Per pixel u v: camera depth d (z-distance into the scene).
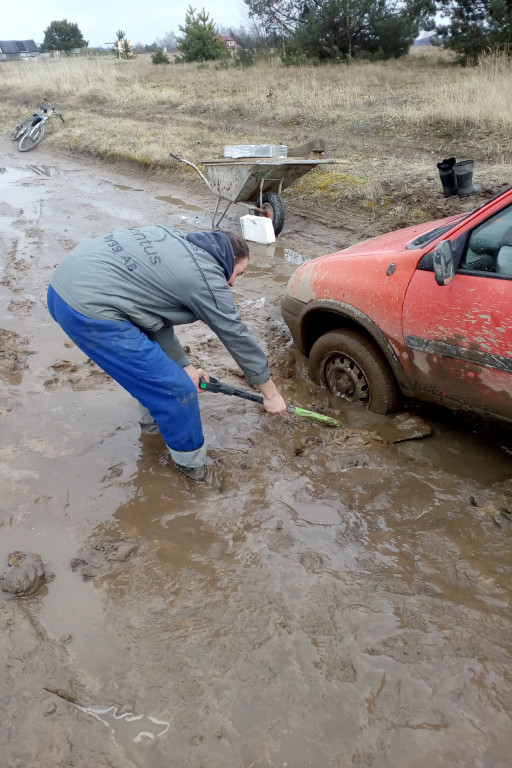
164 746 2.02
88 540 2.92
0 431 3.78
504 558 2.76
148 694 2.19
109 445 3.65
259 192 7.66
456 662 2.26
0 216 8.71
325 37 19.55
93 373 4.48
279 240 7.66
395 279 3.43
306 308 4.04
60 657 2.33
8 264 6.71
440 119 10.71
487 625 2.42
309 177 9.16
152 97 17.28
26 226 8.15
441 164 4.01
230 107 14.78
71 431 3.78
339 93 14.27
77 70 23.77
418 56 20.03
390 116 11.62
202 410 4.00
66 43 47.53
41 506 3.15
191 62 24.25
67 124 16.20
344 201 8.27
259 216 7.64
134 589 2.64
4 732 2.06
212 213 8.97
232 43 29.36
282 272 6.62
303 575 2.68
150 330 2.95
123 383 2.94
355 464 3.41
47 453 3.57
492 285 2.98
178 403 2.97
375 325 3.55
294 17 21.16
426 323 3.28
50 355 4.76
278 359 4.63
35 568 2.68
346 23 19.08
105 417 3.93
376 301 3.52
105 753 2.00
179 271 2.75
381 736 2.02
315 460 3.47
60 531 2.99
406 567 2.72
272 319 5.42
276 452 3.55
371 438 3.62
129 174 11.83
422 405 3.87
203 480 3.33
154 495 3.22
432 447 3.60
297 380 4.38
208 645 2.37
